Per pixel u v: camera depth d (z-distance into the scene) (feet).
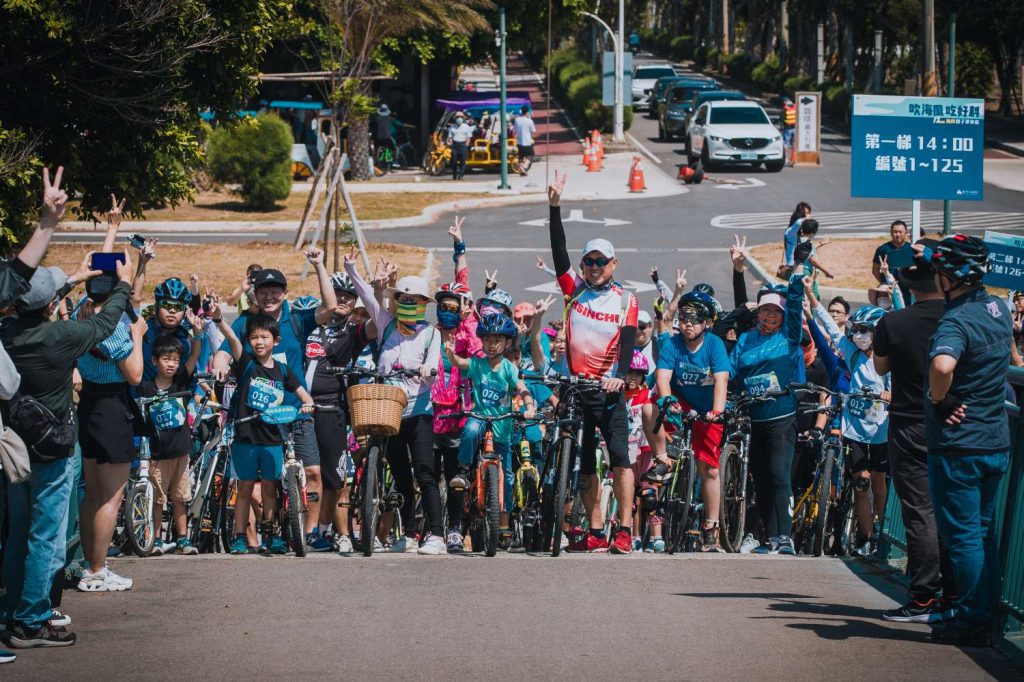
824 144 305.32
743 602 45.55
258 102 268.41
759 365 60.85
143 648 38.70
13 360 38.88
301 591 46.70
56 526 39.60
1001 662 38.04
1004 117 352.08
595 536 61.11
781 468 61.31
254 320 56.18
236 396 57.88
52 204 38.75
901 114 98.43
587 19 413.39
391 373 55.72
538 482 63.21
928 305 43.42
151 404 56.24
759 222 188.44
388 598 45.52
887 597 47.11
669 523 64.80
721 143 248.93
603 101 305.53
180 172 89.25
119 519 58.39
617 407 57.67
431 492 57.06
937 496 40.34
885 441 63.57
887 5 335.06
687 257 159.94
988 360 39.42
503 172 229.25
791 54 457.68
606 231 181.57
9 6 70.59
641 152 290.35
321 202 209.77
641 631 40.98
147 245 53.01
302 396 57.21
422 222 192.54
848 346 66.13
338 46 202.90
